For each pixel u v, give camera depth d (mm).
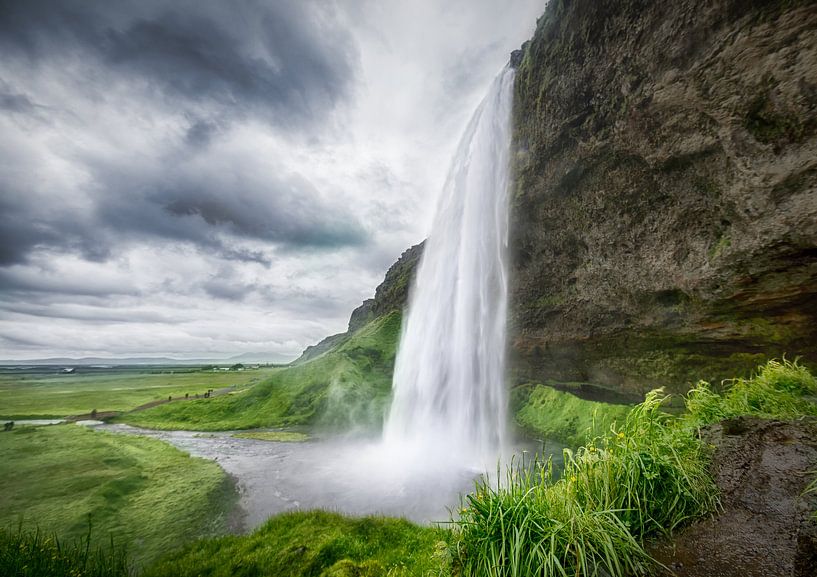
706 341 20844
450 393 42188
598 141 22172
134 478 23484
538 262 31891
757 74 13578
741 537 4180
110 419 50844
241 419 46469
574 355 31078
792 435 5910
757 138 14234
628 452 5234
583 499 4781
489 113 39625
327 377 52438
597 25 20000
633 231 22422
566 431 27203
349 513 17453
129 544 14852
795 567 3623
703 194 17688
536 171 28312
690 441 5984
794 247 14281
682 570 3887
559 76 23641
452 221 48156
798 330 16641
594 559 3889
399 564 9438
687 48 15641
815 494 4531
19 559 9672
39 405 65188
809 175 13172
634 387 26375
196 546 13438
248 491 21234
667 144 18141
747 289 16875
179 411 52125
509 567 4070
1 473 24719
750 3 13312
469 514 4973
